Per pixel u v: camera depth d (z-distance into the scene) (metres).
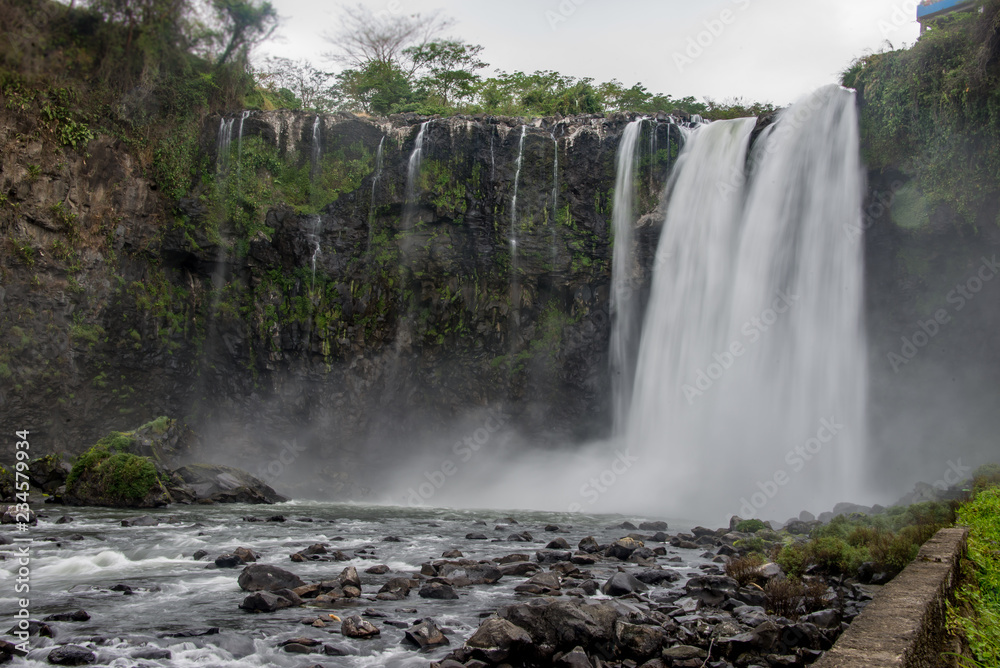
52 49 29.66
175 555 14.50
